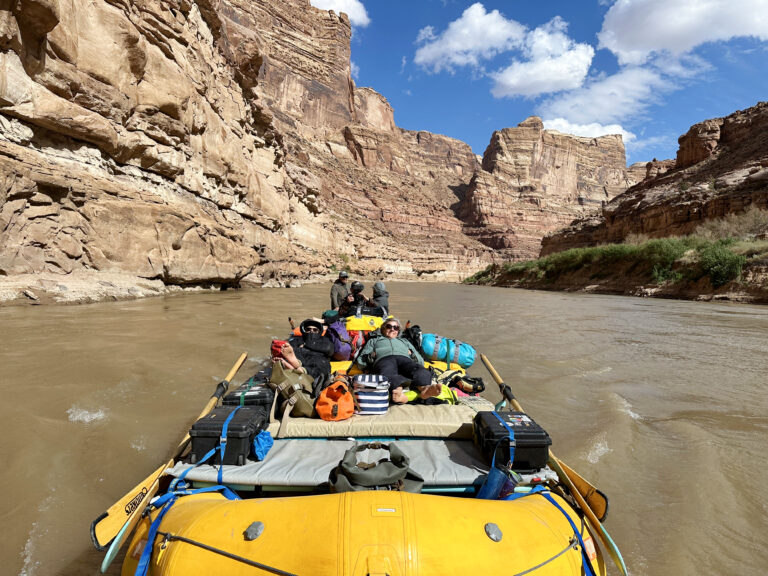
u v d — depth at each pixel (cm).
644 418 479
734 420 473
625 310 1841
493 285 5812
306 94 11788
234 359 649
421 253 10419
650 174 7175
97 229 1320
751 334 1126
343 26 12875
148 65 1669
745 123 5584
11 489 284
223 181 2389
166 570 176
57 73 1265
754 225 3216
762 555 255
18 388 451
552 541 193
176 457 273
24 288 1021
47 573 220
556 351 856
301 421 312
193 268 1725
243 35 2806
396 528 179
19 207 1081
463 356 486
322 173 10538
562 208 17588
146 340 720
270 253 2925
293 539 178
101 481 304
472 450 289
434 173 19138
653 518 290
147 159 1688
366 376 341
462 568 171
